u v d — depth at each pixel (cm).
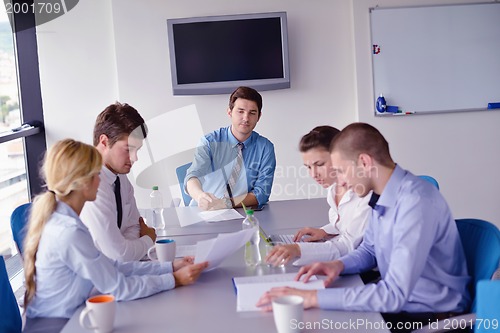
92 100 488
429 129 491
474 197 502
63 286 185
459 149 495
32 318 188
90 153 191
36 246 187
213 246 196
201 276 205
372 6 475
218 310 172
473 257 200
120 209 256
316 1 481
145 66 480
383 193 186
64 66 484
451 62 484
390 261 177
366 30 478
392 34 479
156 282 190
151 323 165
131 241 238
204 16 471
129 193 273
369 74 482
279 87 478
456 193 500
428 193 179
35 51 480
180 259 215
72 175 187
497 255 186
